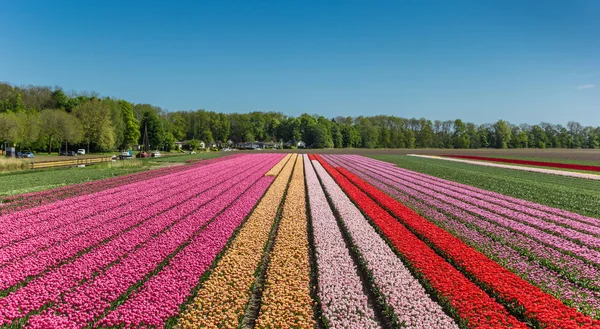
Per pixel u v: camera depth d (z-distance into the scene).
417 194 30.92
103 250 15.41
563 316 10.00
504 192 33.28
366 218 22.25
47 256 14.76
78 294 11.47
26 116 87.12
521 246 16.80
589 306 11.25
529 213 24.08
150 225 19.47
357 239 17.03
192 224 19.72
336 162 68.88
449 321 10.04
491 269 13.24
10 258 14.60
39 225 19.50
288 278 12.77
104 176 42.38
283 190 31.80
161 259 14.45
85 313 10.37
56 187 32.88
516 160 71.69
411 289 11.90
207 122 185.38
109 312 10.41
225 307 10.79
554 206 27.17
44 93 124.38
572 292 12.09
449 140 193.75
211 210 23.30
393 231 18.16
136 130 126.00
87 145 110.00
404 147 192.38
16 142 81.88
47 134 90.56
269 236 18.25
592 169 55.19
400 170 53.62
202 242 16.55
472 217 22.42
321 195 29.11
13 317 10.12
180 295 11.40
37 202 26.06
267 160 72.50
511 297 11.12
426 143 194.88
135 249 15.90
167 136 136.38
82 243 16.42
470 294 11.18
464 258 14.31
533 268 14.08
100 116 101.06
